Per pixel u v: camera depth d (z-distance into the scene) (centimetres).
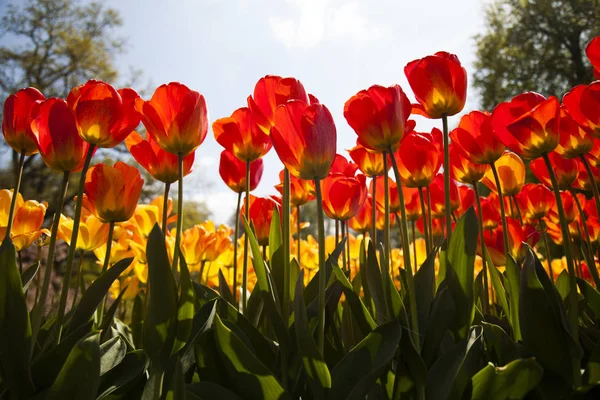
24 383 70
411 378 77
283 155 76
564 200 142
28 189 1459
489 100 1964
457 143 112
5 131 91
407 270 79
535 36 1962
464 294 79
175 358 73
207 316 78
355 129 85
